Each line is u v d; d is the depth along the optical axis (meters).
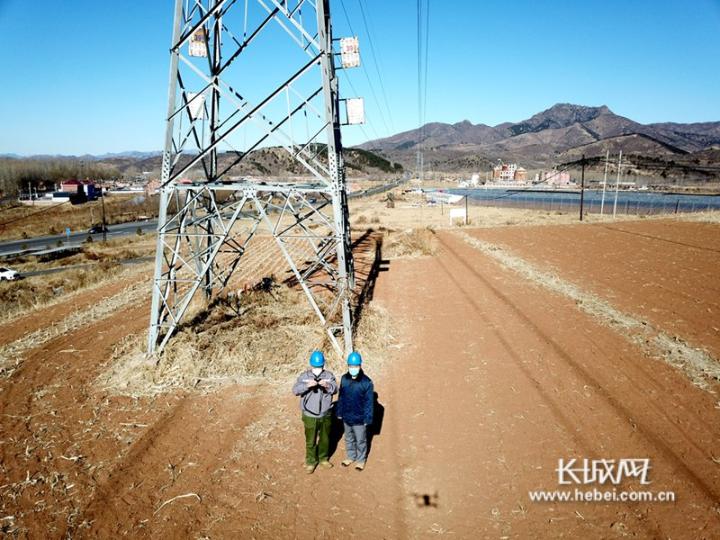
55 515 5.93
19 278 35.69
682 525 5.62
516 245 29.52
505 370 10.16
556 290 17.08
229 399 9.09
